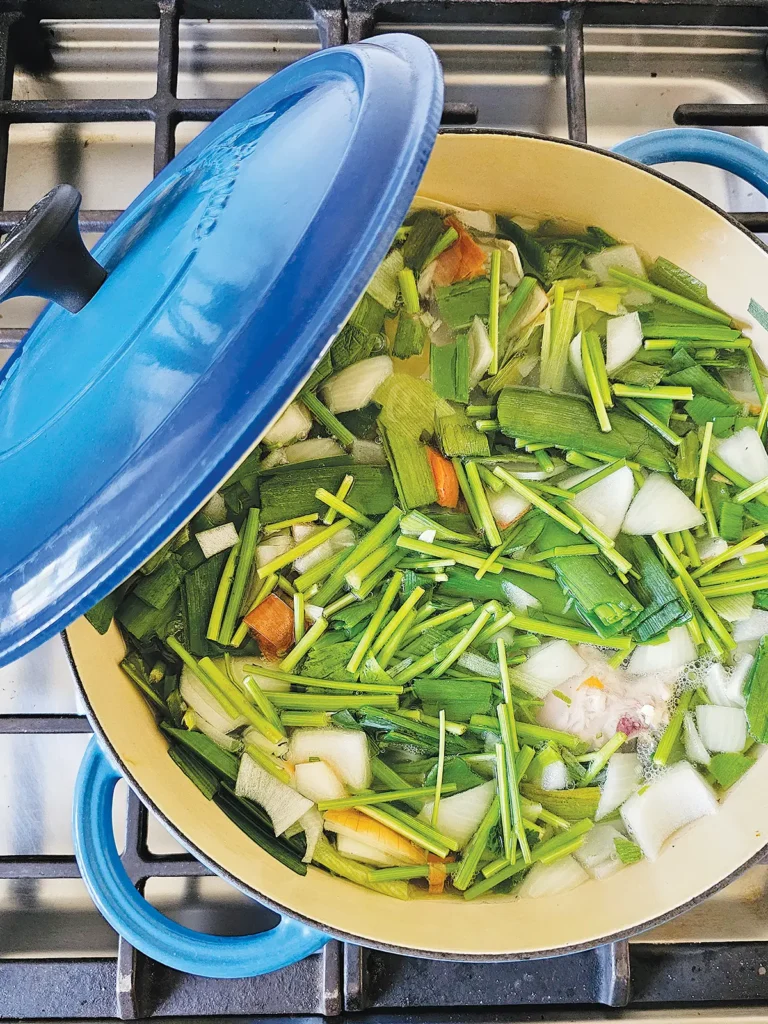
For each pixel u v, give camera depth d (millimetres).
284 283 459
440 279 862
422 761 817
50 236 471
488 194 840
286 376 448
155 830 886
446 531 810
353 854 783
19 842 871
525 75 993
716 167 891
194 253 509
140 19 951
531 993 783
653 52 1006
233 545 805
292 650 812
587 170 785
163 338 493
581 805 806
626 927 683
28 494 522
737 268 816
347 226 457
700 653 830
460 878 777
